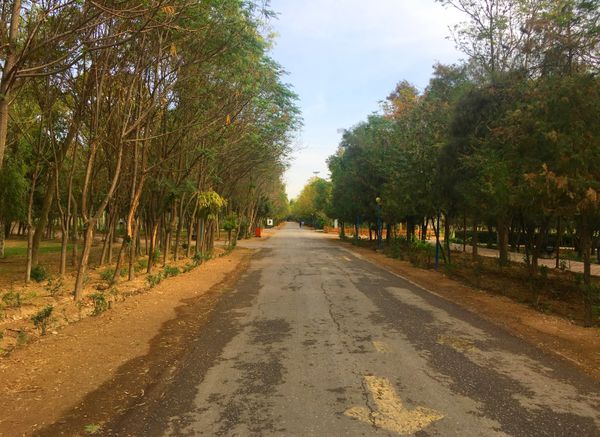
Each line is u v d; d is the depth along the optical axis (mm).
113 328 7273
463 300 10625
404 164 19500
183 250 26219
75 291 9883
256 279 14438
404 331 7449
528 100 9953
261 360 5809
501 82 12844
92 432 3766
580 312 10094
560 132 7914
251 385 4891
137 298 10070
